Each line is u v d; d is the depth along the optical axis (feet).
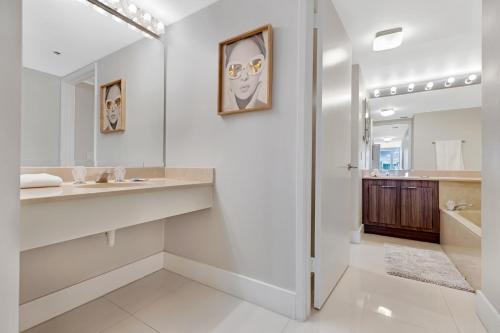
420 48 8.23
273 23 4.66
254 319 4.37
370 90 11.76
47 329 4.07
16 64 2.20
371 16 6.52
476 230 5.78
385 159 11.72
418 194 9.57
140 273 5.95
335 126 5.51
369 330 4.09
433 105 10.68
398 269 6.61
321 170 4.65
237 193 5.16
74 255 4.75
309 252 4.52
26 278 4.11
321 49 4.65
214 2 5.54
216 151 5.49
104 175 4.99
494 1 3.88
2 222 2.11
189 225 5.98
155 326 4.16
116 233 5.48
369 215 10.54
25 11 4.34
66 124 4.93
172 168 6.33
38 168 4.52
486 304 4.12
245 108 4.94
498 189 3.75
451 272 6.41
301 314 4.32
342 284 5.76
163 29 6.45
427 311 4.66
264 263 4.78
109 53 5.59
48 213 2.97
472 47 8.15
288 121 4.49
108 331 4.03
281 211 4.57
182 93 6.15
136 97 6.12
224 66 5.29
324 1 4.73
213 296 5.13
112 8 5.49
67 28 4.90
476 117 9.97
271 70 4.62
